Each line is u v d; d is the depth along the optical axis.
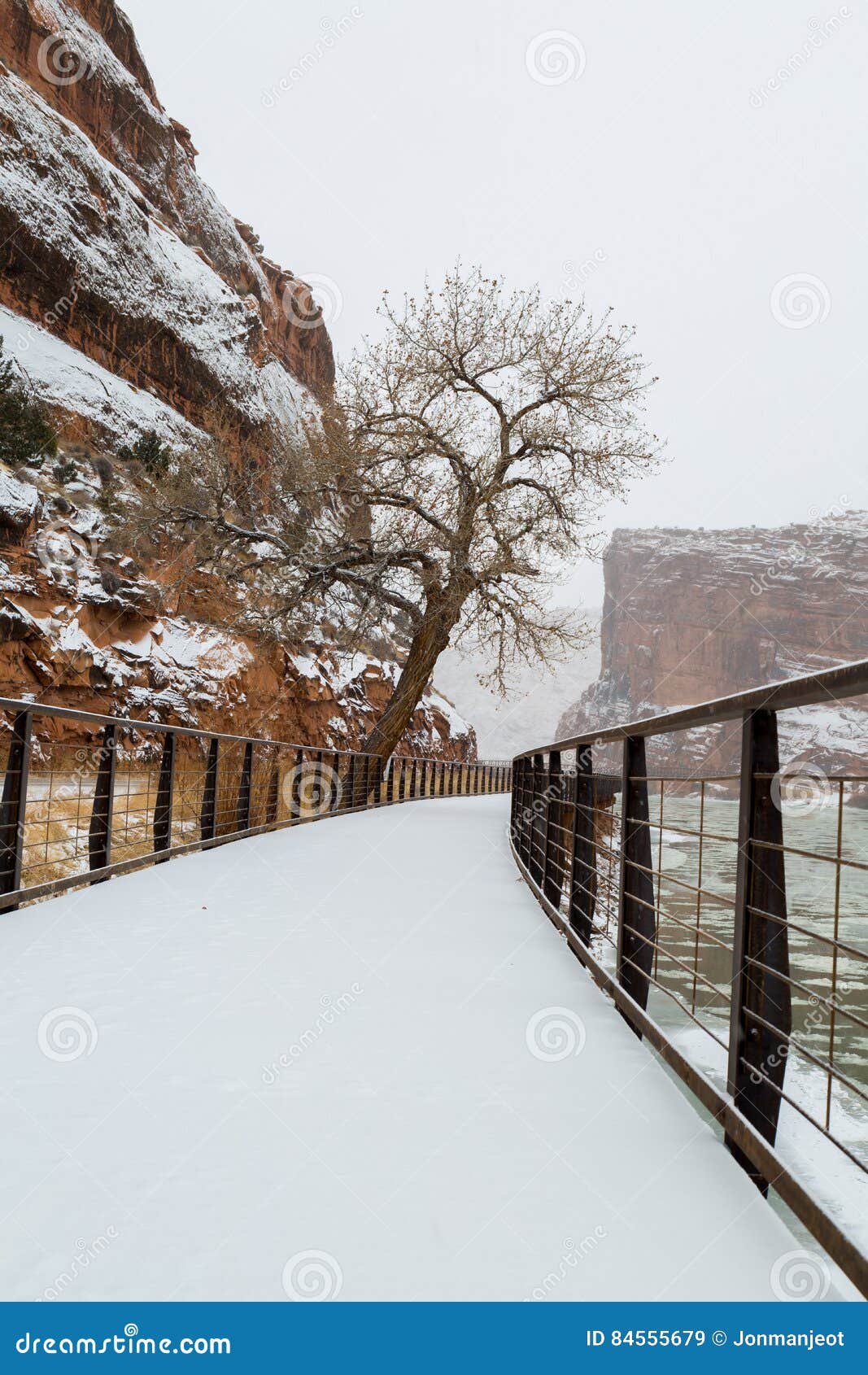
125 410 37.91
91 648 21.00
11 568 20.73
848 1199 3.12
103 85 52.25
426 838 11.98
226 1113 2.43
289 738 29.19
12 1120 2.36
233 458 25.03
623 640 171.00
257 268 71.00
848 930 8.88
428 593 22.80
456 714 55.47
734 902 2.34
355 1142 2.27
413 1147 2.24
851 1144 3.87
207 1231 1.80
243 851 9.51
